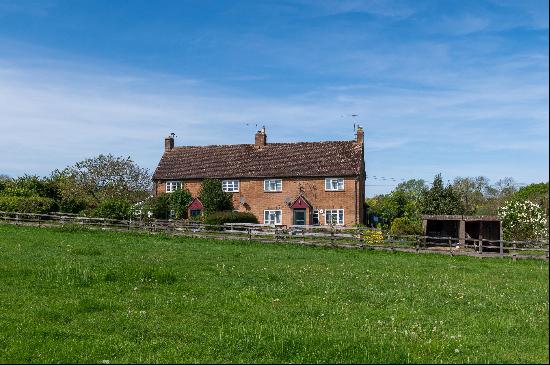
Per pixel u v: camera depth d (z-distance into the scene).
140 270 20.36
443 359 11.23
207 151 64.88
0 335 12.66
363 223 59.50
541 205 54.03
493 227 41.81
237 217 55.06
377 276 23.17
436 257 33.28
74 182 58.09
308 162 58.62
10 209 47.31
